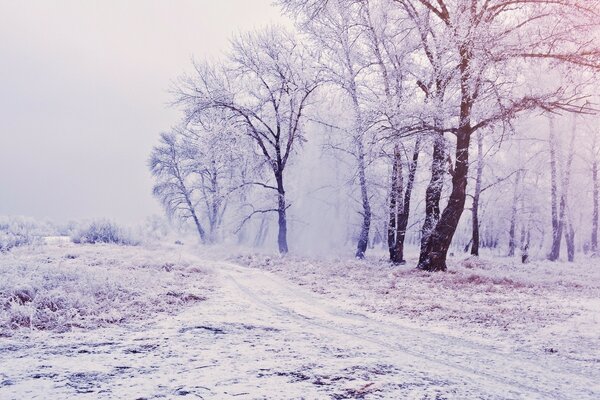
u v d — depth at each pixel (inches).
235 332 240.5
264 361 181.6
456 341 243.6
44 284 317.7
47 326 239.6
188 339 219.8
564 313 332.5
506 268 758.5
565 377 178.5
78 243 990.4
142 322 264.1
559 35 491.8
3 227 1186.0
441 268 613.0
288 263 755.4
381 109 597.3
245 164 1064.8
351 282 510.9
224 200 1122.7
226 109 1040.8
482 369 186.9
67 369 164.1
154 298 335.3
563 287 507.5
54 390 139.7
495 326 285.7
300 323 281.0
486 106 578.6
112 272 422.9
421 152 738.8
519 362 201.5
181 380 152.9
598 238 1549.0
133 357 183.8
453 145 658.8
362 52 793.6
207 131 1051.9
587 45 484.4
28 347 197.6
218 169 1135.6
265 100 1071.6
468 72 543.8
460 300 388.8
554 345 236.1
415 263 768.9
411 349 220.2
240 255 925.2
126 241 1072.2
